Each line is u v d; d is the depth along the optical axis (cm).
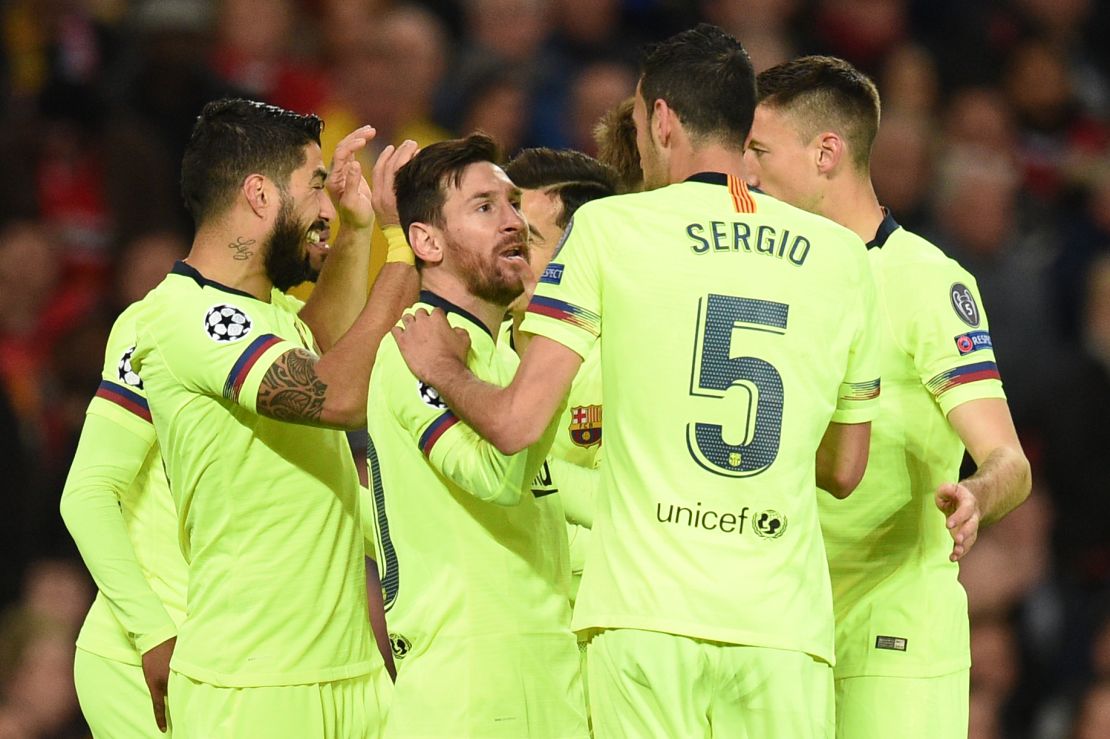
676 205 1407
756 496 1375
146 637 1595
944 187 3425
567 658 1495
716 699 1384
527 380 1377
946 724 1591
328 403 1507
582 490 1611
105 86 3369
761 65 3619
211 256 1587
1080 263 3453
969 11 3988
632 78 3575
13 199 3059
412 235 1498
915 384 1586
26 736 2447
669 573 1366
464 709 1447
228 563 1564
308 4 3462
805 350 1396
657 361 1381
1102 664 2883
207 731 1558
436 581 1463
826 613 1407
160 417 1586
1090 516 3080
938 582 1600
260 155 1577
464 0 3556
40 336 2939
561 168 1702
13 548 2666
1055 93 3938
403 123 2936
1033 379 3177
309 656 1563
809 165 1625
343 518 1595
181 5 3272
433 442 1427
